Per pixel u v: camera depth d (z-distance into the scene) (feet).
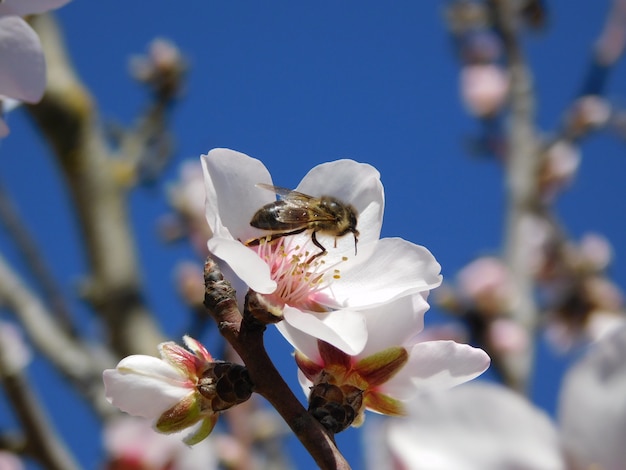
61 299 1.13
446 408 0.37
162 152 1.35
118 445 0.89
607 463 0.36
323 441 0.50
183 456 0.89
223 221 0.56
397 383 0.53
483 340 1.28
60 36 1.36
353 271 0.55
